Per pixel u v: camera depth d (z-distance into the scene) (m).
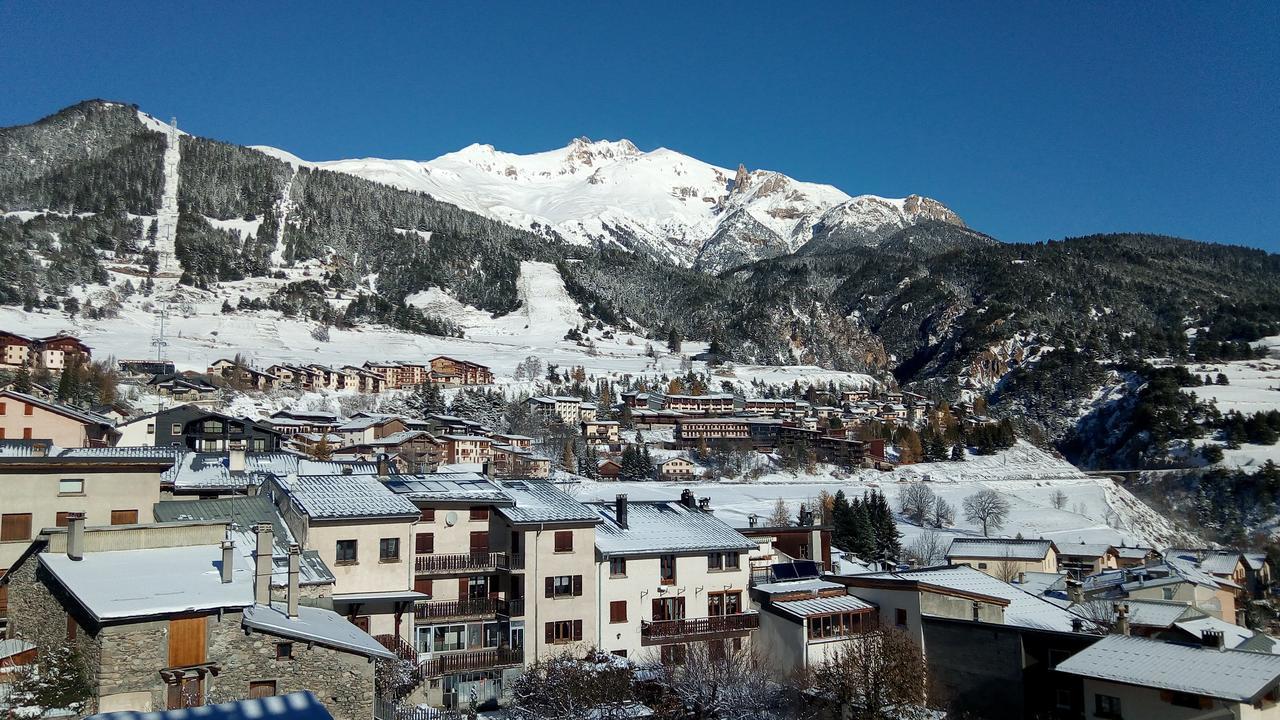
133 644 33.03
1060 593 76.62
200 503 54.56
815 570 71.19
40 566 39.28
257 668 35.09
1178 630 56.09
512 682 54.44
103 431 95.94
